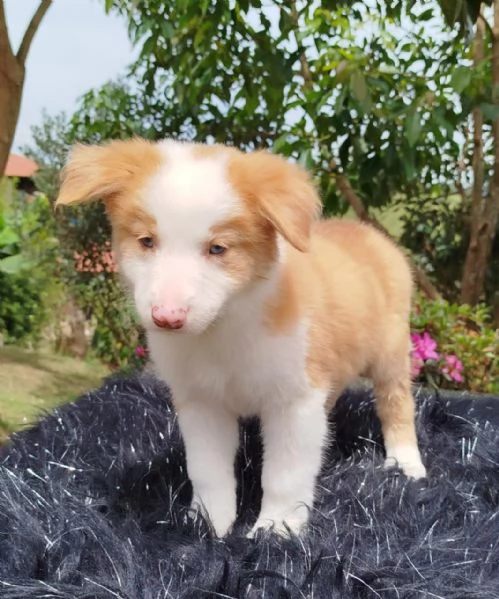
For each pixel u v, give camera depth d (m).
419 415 0.73
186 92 1.17
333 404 0.64
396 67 1.12
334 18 1.11
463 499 0.56
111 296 1.49
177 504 0.55
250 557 0.46
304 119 1.13
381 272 0.64
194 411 0.54
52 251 1.59
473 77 0.99
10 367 1.27
